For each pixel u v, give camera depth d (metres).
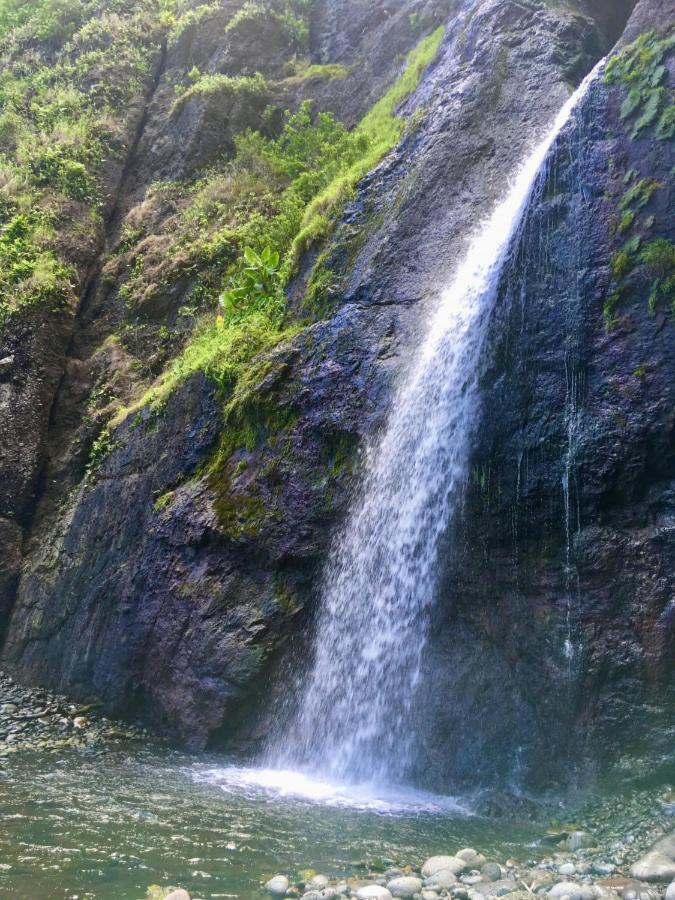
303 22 17.62
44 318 13.45
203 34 18.14
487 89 9.30
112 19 19.53
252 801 6.02
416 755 6.57
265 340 9.85
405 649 6.95
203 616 8.41
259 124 16.11
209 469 9.33
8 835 5.04
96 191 15.91
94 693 9.59
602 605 5.80
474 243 8.12
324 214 10.61
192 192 15.33
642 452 5.81
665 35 6.81
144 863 4.57
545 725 5.92
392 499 7.47
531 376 6.56
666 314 5.93
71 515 11.52
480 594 6.56
